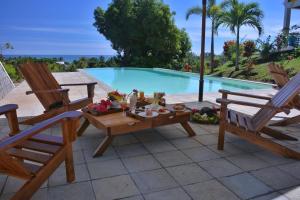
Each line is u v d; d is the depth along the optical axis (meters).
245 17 11.66
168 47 19.27
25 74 3.86
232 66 13.09
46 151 2.10
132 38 19.81
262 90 7.43
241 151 2.98
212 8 13.03
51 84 4.20
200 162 2.69
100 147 2.82
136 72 15.66
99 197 2.06
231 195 2.10
